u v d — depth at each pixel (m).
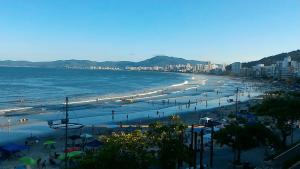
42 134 84.44
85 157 35.19
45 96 174.88
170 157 43.78
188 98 182.75
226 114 122.19
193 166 51.06
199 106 150.88
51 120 102.44
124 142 38.88
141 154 36.78
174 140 45.06
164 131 49.38
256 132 55.66
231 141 54.97
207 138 71.00
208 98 186.50
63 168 49.84
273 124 88.38
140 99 169.50
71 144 71.75
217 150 65.44
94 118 112.19
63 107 133.50
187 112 129.38
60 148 69.44
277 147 59.72
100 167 32.62
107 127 93.44
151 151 43.75
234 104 157.12
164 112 129.50
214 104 159.88
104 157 33.06
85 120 107.81
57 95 180.75
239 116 104.00
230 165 55.47
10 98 163.62
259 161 57.72
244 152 64.19
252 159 59.16
